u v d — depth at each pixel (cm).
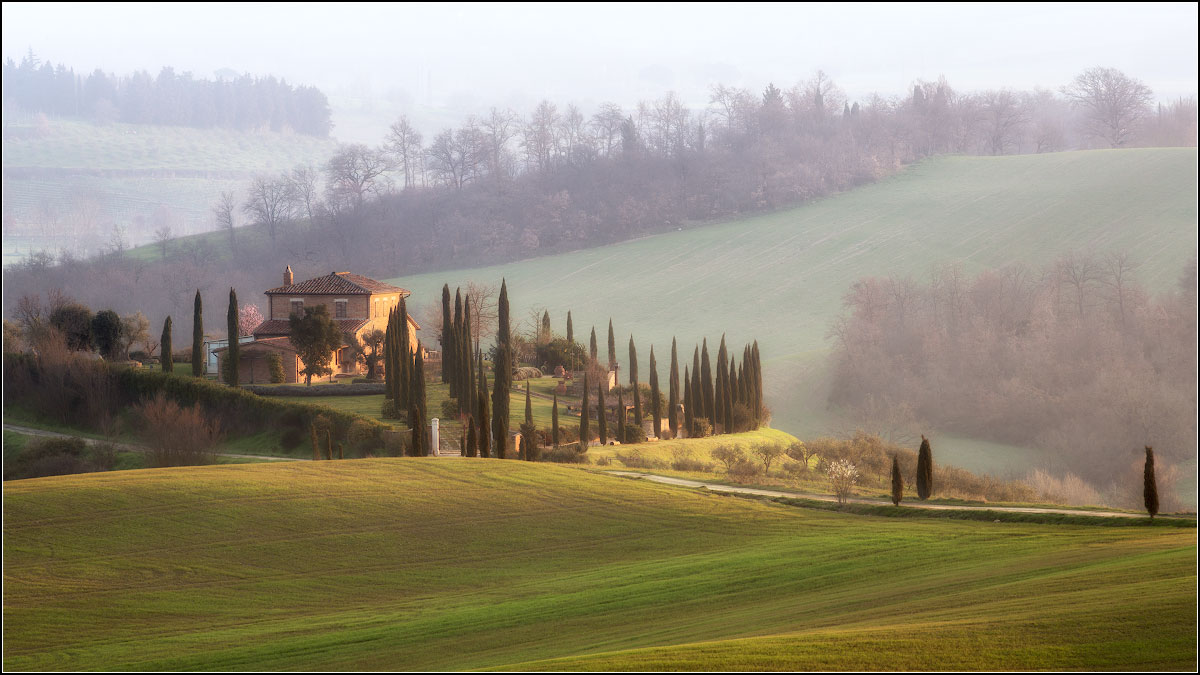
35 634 14275
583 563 18400
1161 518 18638
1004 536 18012
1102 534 17512
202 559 17912
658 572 16638
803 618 11531
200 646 13375
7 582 16312
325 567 17912
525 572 17862
